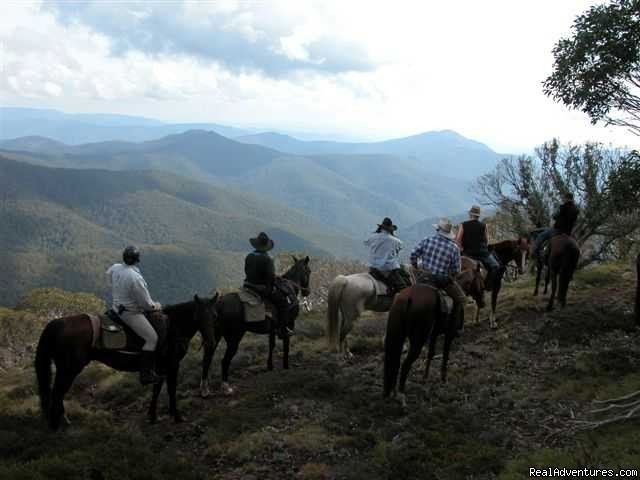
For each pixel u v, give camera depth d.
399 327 8.60
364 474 6.74
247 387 10.24
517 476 6.34
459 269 9.30
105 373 11.70
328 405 9.00
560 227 13.34
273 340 11.12
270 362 11.20
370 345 12.65
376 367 10.95
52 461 6.35
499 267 12.45
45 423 8.08
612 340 11.27
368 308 10.96
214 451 7.60
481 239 11.99
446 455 7.22
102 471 6.43
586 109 10.38
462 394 9.38
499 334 12.27
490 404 8.82
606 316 12.54
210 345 9.04
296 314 11.06
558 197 25.67
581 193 24.31
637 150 10.32
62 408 7.86
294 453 7.51
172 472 6.85
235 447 7.59
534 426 8.07
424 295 8.70
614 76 9.75
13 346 30.91
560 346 11.28
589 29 9.75
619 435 7.39
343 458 7.39
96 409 9.73
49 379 7.67
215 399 9.70
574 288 15.80
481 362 10.78
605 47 9.54
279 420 8.55
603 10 9.70
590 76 9.86
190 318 8.98
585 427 7.50
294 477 6.95
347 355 11.80
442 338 12.48
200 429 8.41
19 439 7.31
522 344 11.56
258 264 9.98
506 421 8.30
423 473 6.80
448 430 7.98
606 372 9.72
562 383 9.41
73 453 6.73
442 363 9.87
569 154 24.77
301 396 9.48
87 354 7.75
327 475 6.87
